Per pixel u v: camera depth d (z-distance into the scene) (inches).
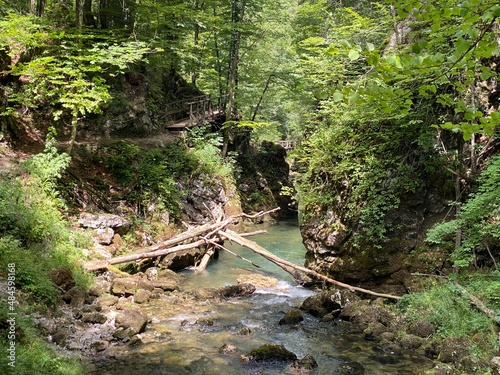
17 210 337.4
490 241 318.3
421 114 348.5
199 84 1004.6
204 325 308.8
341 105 415.2
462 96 340.5
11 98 434.0
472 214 289.6
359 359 255.8
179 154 593.9
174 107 756.6
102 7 632.4
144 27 717.9
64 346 246.5
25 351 197.6
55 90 415.5
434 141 357.7
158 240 472.7
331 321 323.0
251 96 917.8
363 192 378.9
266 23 805.9
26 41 403.9
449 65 117.6
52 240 349.7
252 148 906.7
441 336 266.4
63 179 433.7
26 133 484.1
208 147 643.5
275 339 287.1
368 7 644.7
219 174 639.1
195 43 813.2
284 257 529.7
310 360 245.3
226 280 440.1
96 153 506.9
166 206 517.3
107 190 478.9
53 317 274.2
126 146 532.1
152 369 235.9
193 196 574.6
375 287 364.8
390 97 101.7
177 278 432.1
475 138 347.6
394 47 340.2
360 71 419.8
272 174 901.2
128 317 293.0
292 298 383.2
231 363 247.8
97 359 243.3
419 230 358.9
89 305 311.4
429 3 91.0
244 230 680.4
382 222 362.0
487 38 91.4
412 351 263.3
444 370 227.8
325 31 670.5
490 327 253.9
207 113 786.8
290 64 809.5
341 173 408.5
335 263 389.1
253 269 486.9
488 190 287.9
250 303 366.6
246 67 862.5
